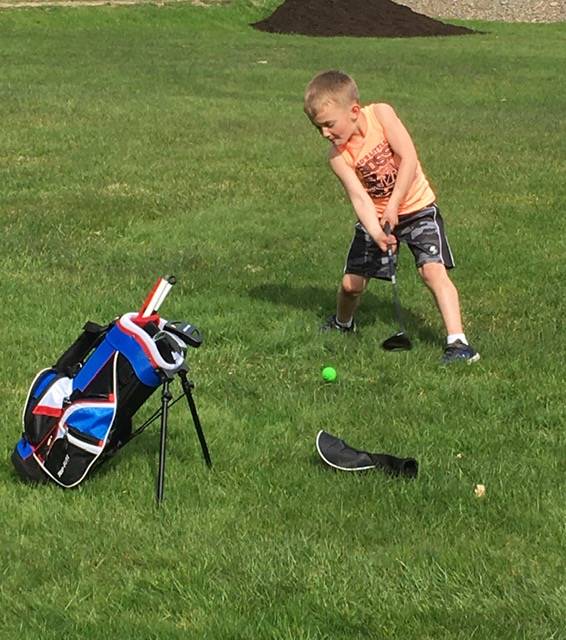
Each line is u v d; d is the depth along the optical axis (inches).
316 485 119.0
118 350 115.6
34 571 102.0
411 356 163.0
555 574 100.3
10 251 220.7
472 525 110.1
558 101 483.5
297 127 377.4
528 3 895.1
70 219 249.0
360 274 167.3
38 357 160.1
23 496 117.3
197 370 157.2
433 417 139.6
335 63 577.6
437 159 325.4
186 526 109.7
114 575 101.3
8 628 93.0
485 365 159.2
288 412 141.1
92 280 201.6
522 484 118.9
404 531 108.6
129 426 120.6
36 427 118.8
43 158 317.1
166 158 319.3
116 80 485.4
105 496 116.8
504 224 248.1
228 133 361.1
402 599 96.3
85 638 91.7
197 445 129.7
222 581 99.3
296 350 166.6
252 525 110.2
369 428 135.7
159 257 220.4
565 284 201.9
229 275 205.3
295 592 97.9
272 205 265.6
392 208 158.2
